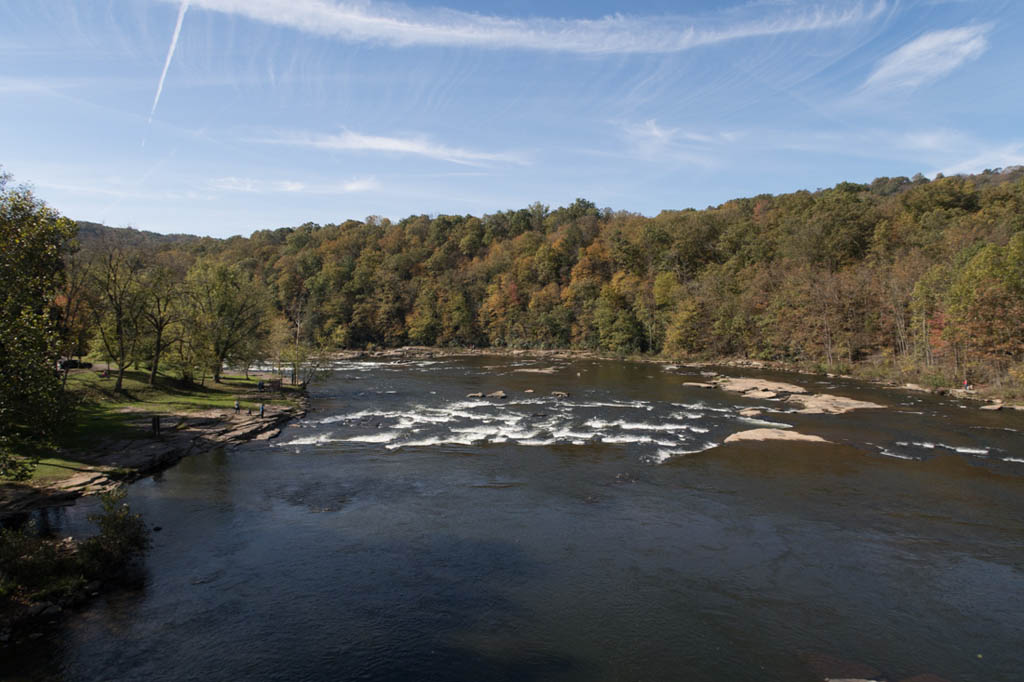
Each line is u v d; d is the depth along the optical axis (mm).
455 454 37062
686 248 131375
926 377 67438
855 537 24062
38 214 27016
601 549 22844
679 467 34125
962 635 17031
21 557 19031
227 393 59156
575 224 173750
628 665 15516
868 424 46188
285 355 67375
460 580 20234
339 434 42844
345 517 26094
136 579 20000
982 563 21734
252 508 27125
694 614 18125
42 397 22141
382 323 156875
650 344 120312
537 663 15594
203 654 15758
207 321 60219
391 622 17562
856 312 84375
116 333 55094
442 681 14781
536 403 58000
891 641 16688
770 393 61938
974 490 29906
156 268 55094
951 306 64125
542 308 143875
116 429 39188
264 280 174750
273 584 19797
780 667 15422
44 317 23047
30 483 27875
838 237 103188
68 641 16188
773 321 96438
